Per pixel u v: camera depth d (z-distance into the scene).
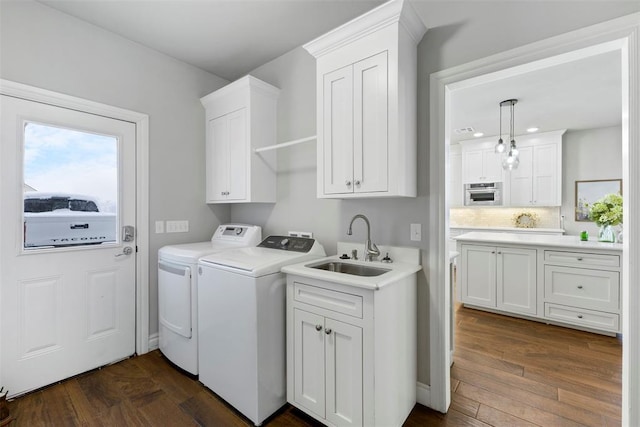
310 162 2.44
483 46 1.62
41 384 1.98
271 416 1.75
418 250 1.86
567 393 1.93
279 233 2.67
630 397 1.29
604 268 2.77
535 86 3.09
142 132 2.47
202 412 1.77
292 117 2.56
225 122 2.67
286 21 2.20
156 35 2.36
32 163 1.97
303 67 2.49
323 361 1.59
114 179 2.34
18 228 1.91
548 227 5.20
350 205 2.20
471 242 3.50
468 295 3.53
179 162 2.72
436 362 1.80
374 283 1.39
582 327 2.90
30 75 1.94
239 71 2.93
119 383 2.06
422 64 1.83
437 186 1.78
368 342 1.42
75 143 2.15
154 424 1.67
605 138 4.70
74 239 2.14
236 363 1.76
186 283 2.09
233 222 3.11
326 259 2.06
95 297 2.24
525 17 1.50
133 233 2.44
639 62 1.25
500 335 2.83
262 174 2.55
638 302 1.27
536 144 5.03
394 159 1.61
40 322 1.99
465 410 1.79
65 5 2.00
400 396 1.66
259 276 1.67
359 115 1.74
